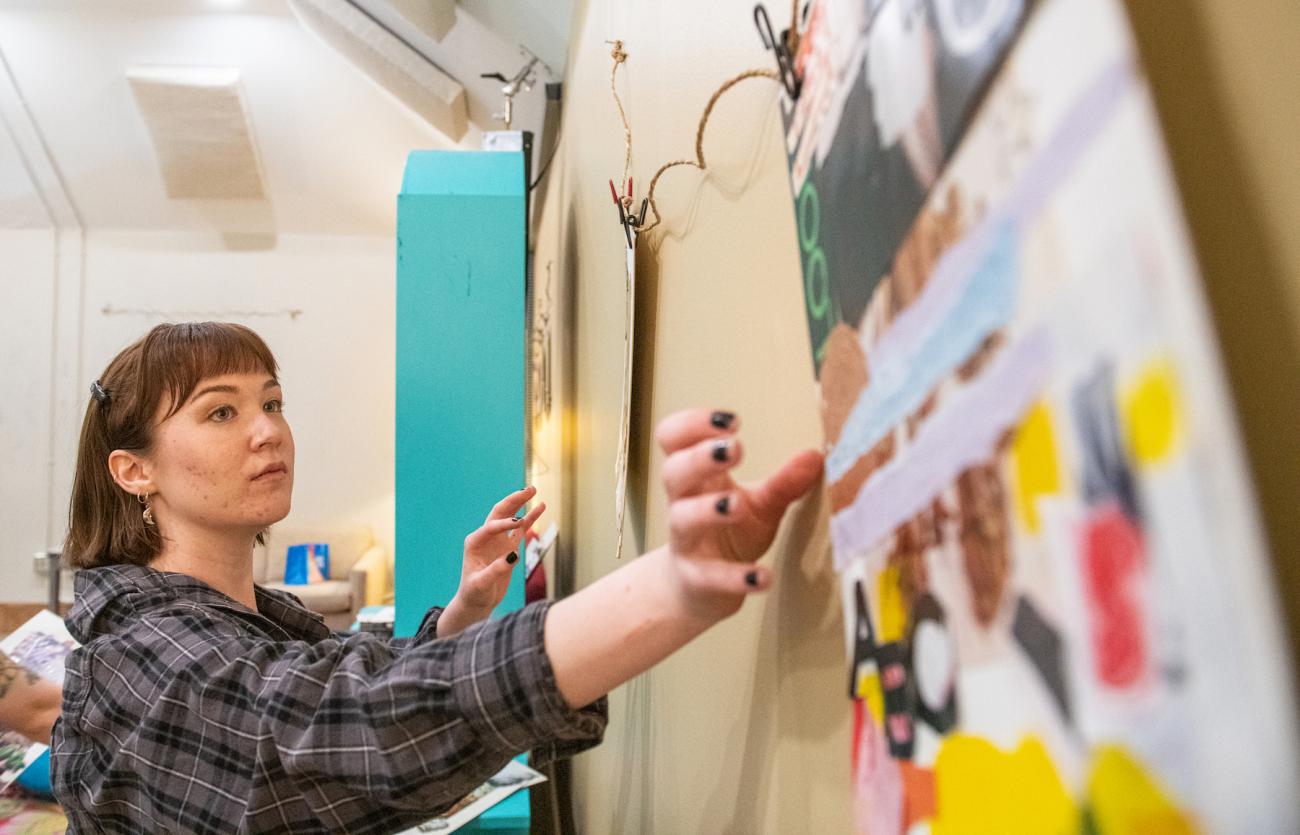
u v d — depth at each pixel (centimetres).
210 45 497
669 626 51
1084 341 21
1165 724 19
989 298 27
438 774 56
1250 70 21
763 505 51
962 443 29
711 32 77
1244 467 17
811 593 53
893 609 37
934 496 32
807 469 50
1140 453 19
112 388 99
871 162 37
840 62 42
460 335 177
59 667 149
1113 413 20
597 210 177
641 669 53
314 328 626
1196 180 22
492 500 174
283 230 625
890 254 35
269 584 563
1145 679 19
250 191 588
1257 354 21
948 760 31
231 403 99
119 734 75
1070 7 21
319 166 574
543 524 356
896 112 34
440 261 179
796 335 55
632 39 125
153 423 97
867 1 37
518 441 176
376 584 575
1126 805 20
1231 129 21
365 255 636
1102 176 20
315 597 541
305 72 513
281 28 493
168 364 97
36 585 573
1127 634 20
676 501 47
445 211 180
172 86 502
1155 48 23
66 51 491
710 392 77
